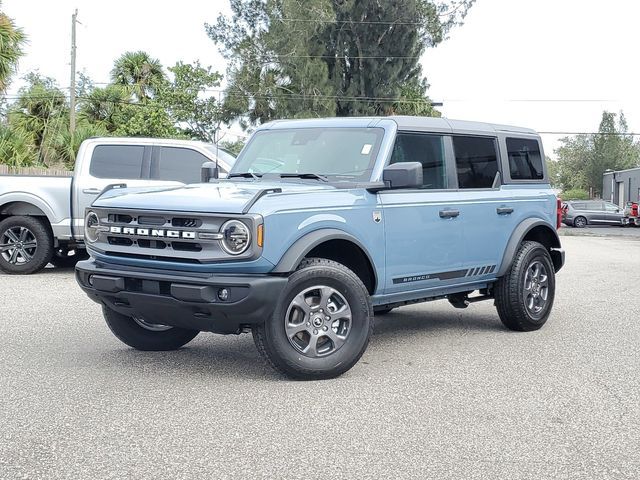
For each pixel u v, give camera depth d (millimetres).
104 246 6438
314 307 6230
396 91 48906
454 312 9922
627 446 4871
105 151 12547
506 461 4590
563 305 10555
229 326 6027
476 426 5219
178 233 6004
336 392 5984
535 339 8148
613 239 28859
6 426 5086
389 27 48000
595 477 4371
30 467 4395
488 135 8312
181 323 6234
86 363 6820
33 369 6570
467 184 7949
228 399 5758
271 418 5320
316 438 4934
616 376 6586
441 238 7477
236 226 5852
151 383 6180
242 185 6914
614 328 8812
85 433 4973
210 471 4367
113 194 6832
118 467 4410
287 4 46719
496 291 8430
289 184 6902
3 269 12906
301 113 46562
